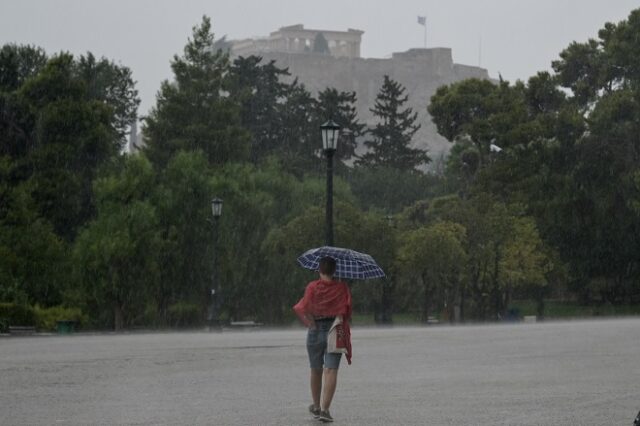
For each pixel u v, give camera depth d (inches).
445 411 785.6
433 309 5703.7
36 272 3782.0
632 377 1067.9
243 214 4357.8
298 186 5019.7
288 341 2009.1
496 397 883.4
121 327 3937.0
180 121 5944.9
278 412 786.2
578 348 1574.8
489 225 4677.7
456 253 4382.4
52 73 4377.5
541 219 5295.3
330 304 747.4
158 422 722.8
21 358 1448.1
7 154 4239.7
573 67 5925.2
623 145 5182.1
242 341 2038.6
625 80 5674.2
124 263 3905.0
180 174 4335.6
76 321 3602.4
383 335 2203.5
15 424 708.7
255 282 4362.7
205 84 5974.4
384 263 4362.7
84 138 4325.8
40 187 4165.8
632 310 5128.0
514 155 5383.9
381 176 7741.1
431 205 5339.6
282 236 4357.8
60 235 4264.3
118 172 4473.4
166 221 4239.7
